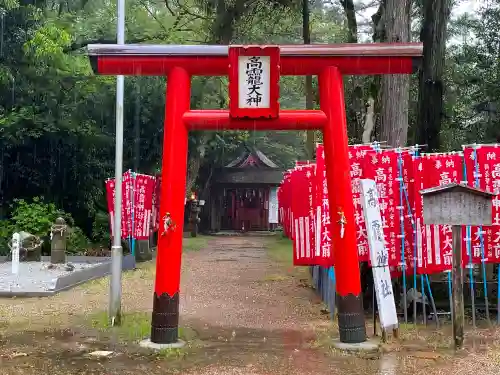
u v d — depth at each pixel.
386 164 9.22
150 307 10.80
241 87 7.62
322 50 7.73
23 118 19.97
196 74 8.08
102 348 7.66
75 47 21.19
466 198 7.28
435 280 10.27
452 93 18.41
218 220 39.16
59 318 9.65
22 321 9.41
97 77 20.91
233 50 7.55
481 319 9.52
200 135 26.59
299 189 10.59
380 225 8.27
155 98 22.98
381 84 12.89
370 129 13.25
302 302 11.66
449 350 7.44
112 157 23.30
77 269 16.22
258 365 6.88
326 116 7.85
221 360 7.11
